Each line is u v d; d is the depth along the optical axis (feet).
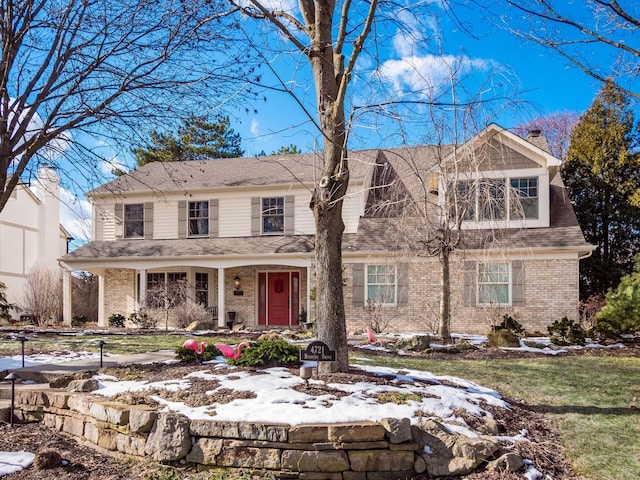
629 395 25.08
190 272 64.85
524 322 51.44
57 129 28.68
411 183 57.93
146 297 63.00
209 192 65.62
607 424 20.65
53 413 20.35
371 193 61.05
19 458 16.57
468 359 35.06
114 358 29.63
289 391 18.07
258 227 63.82
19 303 79.00
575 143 79.41
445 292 43.47
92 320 76.43
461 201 42.11
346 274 56.29
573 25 20.65
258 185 63.46
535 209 53.67
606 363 33.96
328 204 21.66
